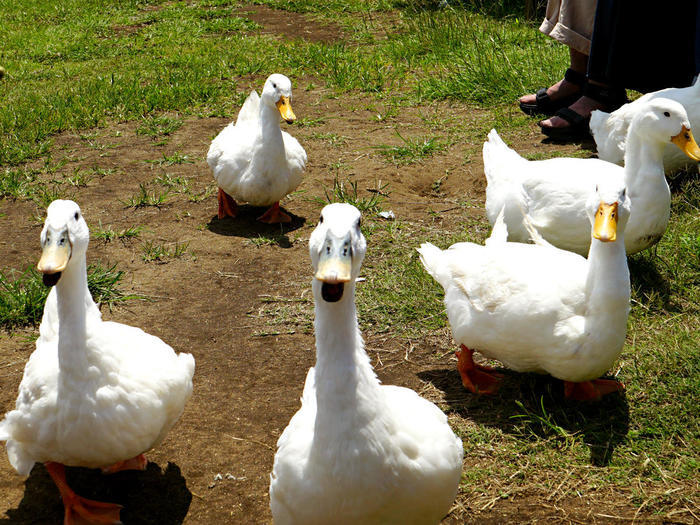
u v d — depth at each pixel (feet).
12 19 22.33
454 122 14.16
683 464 8.86
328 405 7.91
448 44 17.16
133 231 11.75
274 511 8.20
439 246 11.26
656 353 9.66
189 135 14.26
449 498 8.20
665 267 10.58
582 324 9.06
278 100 11.46
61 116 14.61
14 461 8.68
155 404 8.63
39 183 12.83
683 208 11.34
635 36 12.55
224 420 9.45
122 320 10.48
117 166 13.34
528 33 17.07
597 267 9.01
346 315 7.86
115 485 8.96
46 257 8.30
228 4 23.63
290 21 21.80
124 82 16.11
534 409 9.39
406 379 9.75
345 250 7.75
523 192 10.57
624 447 9.03
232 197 12.27
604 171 10.44
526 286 9.20
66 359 8.46
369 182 12.67
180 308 10.64
